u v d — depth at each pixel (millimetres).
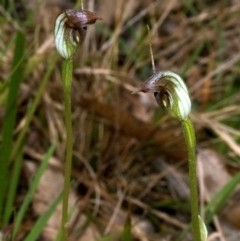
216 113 423
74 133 404
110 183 383
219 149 416
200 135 422
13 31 442
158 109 445
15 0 488
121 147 401
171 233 356
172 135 398
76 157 385
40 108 403
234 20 517
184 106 148
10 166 342
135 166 396
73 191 356
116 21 475
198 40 512
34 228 252
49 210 258
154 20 503
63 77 168
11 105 263
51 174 365
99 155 398
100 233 341
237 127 432
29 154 374
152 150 398
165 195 384
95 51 444
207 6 547
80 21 159
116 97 439
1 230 250
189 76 494
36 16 470
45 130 401
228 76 491
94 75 434
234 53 518
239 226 356
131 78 440
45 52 362
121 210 363
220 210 359
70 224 342
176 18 531
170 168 390
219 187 376
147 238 343
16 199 356
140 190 381
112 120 399
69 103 172
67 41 162
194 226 164
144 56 493
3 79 399
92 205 367
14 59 264
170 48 493
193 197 160
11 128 263
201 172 349
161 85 148
